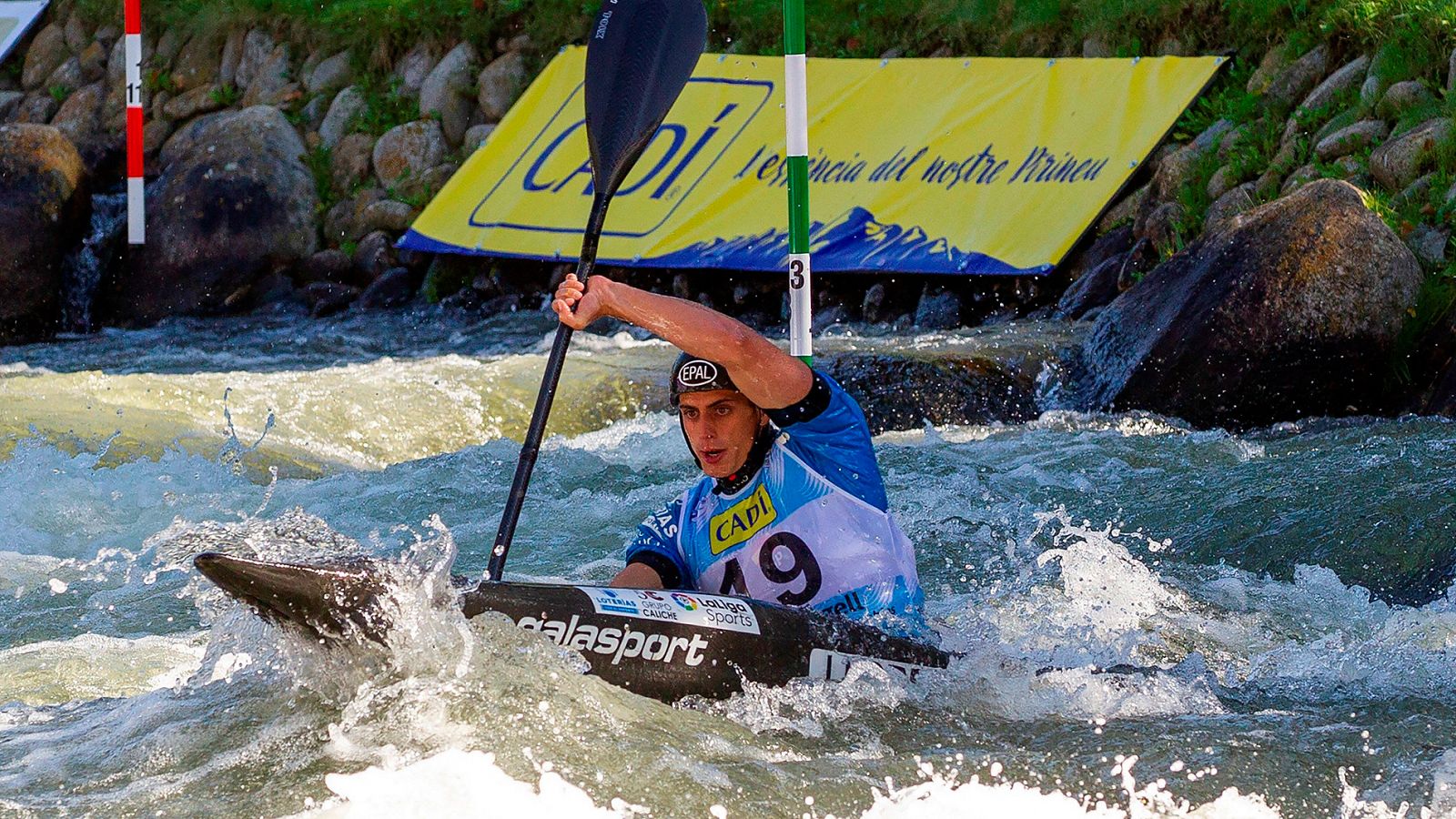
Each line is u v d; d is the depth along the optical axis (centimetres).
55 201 4931
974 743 1078
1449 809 959
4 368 4166
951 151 4244
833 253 4175
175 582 1805
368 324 4775
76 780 938
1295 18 4100
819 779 969
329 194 5219
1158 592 1770
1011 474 2411
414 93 5338
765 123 4538
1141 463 2497
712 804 904
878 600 1291
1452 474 2169
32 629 1602
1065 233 3959
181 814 876
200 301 5009
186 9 5872
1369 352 2972
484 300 4797
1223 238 3111
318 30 5578
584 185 4678
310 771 921
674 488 2328
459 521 2161
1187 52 4331
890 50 4756
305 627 996
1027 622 1552
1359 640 1519
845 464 1298
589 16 5175
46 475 2258
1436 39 3684
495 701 996
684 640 1127
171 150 5438
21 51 6222
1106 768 1009
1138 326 3150
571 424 3027
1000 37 4619
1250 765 1024
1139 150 4034
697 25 1599
